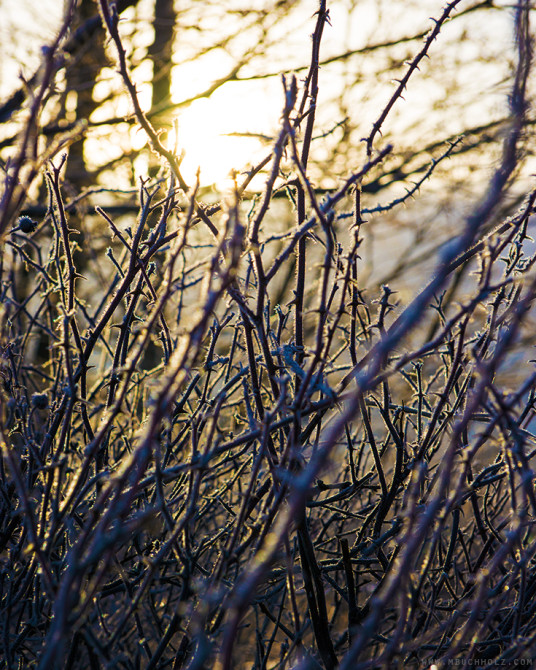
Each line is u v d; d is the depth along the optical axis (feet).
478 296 7.02
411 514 6.82
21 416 7.95
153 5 23.58
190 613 7.08
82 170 22.63
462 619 8.08
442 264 6.63
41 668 6.56
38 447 7.74
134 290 7.72
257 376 7.73
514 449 7.06
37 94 6.77
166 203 7.77
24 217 7.75
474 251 7.47
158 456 7.05
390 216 23.61
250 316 7.27
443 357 8.11
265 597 7.84
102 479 7.38
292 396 7.79
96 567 7.28
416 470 7.64
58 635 6.61
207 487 8.70
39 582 7.55
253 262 7.34
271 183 7.04
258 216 7.08
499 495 8.82
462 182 21.54
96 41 19.72
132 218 23.70
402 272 25.64
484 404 7.03
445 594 8.63
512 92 6.57
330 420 8.02
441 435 7.89
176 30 23.76
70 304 7.68
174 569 8.27
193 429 7.21
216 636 7.22
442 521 7.00
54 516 7.14
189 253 9.71
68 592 6.68
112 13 7.05
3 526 7.98
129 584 7.71
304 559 7.61
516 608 7.50
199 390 8.24
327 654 7.59
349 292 7.68
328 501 7.74
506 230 7.62
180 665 7.50
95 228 20.22
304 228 7.18
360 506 9.28
